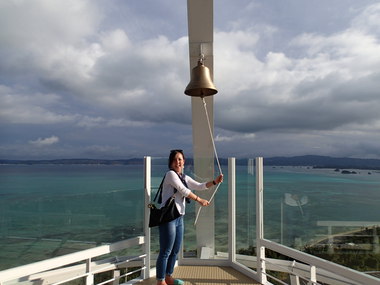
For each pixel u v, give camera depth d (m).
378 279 2.53
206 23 3.62
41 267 3.03
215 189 4.44
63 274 3.41
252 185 4.08
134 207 4.00
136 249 4.09
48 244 3.16
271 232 3.75
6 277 2.76
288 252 3.46
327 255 3.06
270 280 3.94
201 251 4.51
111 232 3.73
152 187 4.15
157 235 4.16
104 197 3.68
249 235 4.15
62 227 3.29
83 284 3.55
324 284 3.35
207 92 3.51
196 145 4.48
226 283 3.78
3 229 2.85
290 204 3.49
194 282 3.80
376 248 2.63
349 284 3.01
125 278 3.96
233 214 4.37
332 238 3.02
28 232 3.02
